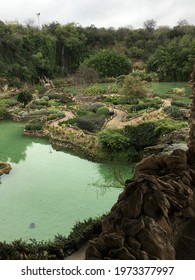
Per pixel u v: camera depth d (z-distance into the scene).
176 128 23.86
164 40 87.12
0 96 54.25
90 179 21.72
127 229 4.25
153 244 4.17
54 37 79.44
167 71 71.56
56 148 28.86
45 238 14.68
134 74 68.19
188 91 57.88
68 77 76.12
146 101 44.22
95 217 15.58
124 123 34.16
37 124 33.72
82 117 34.19
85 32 87.94
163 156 6.12
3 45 66.50
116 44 88.56
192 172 5.91
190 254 4.89
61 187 20.47
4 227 15.73
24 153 27.77
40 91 59.84
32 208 17.72
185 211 5.30
